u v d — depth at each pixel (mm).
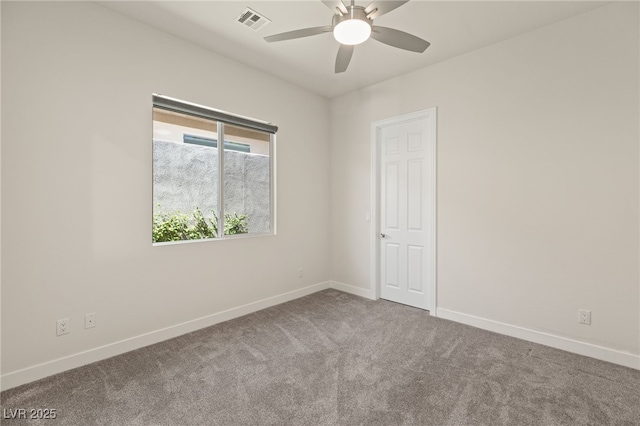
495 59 2852
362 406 1834
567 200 2504
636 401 1870
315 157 4164
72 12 2230
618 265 2301
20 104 2023
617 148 2291
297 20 2537
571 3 2287
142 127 2590
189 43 2879
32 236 2084
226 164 3320
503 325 2844
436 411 1789
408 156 3596
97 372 2199
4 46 1963
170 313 2783
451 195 3166
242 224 3467
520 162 2729
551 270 2590
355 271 4098
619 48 2268
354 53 3033
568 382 2068
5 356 1993
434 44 2863
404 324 3074
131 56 2521
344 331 2912
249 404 1854
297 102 3900
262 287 3551
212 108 3064
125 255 2510
